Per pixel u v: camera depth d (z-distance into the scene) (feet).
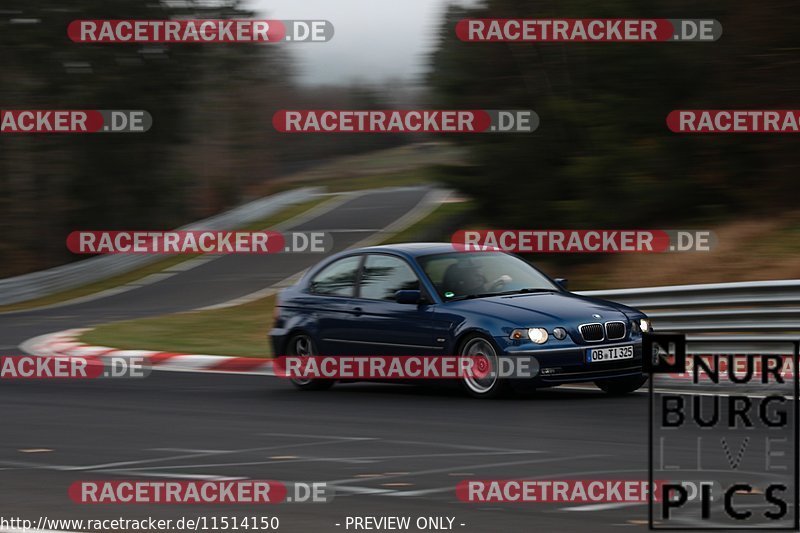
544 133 296.92
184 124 575.38
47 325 278.67
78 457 93.35
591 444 94.38
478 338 127.34
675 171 273.95
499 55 310.86
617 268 262.67
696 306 157.28
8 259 495.41
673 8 277.64
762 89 264.11
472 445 95.30
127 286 409.08
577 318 125.80
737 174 270.87
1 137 494.18
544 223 293.64
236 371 169.48
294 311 145.18
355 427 107.76
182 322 247.91
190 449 96.53
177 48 550.36
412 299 132.36
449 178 308.40
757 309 151.23
